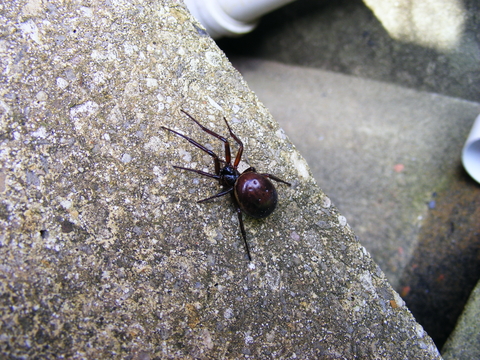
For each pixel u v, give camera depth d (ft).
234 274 0.23
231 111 0.24
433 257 0.29
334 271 0.23
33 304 0.20
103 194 0.22
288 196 0.24
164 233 0.22
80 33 0.23
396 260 0.30
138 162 0.23
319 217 0.24
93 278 0.21
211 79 0.25
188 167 0.23
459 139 0.32
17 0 0.23
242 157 0.24
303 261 0.23
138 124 0.23
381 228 0.31
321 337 0.22
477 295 0.24
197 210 0.23
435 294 0.28
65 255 0.21
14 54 0.22
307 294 0.23
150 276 0.22
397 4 0.32
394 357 0.22
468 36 0.31
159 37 0.24
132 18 0.24
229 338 0.22
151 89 0.24
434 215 0.31
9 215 0.21
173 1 0.25
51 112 0.22
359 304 0.23
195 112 0.24
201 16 0.31
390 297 0.23
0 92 0.22
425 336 0.23
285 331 0.22
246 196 0.22
